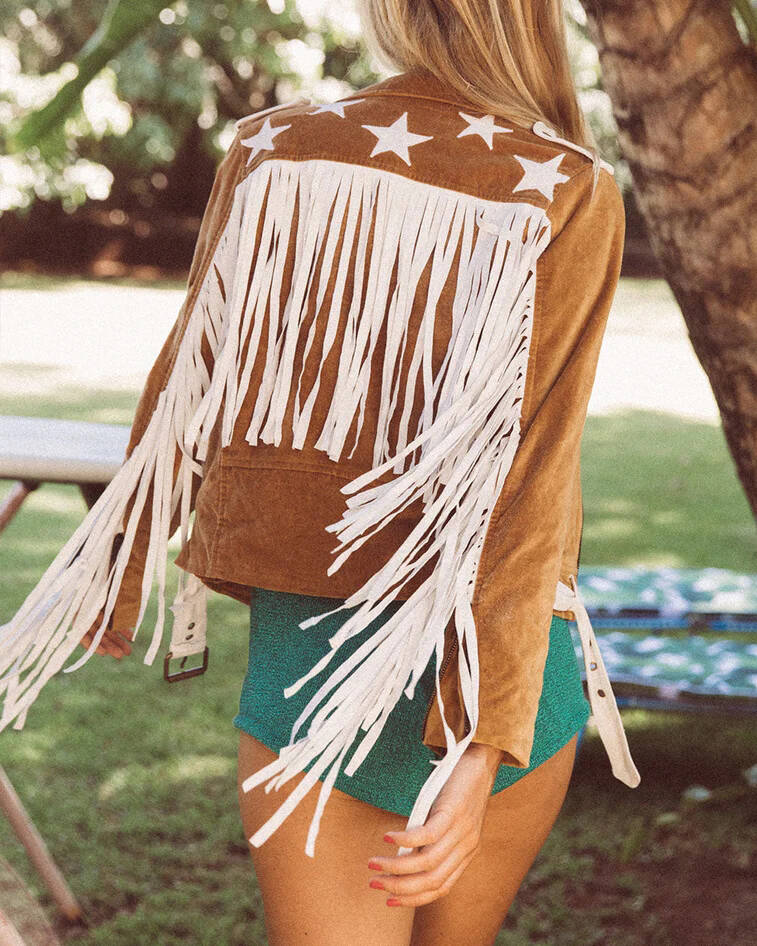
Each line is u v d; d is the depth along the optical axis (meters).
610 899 2.72
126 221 19.80
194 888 2.67
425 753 1.29
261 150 1.37
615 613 3.51
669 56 1.76
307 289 1.32
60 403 8.71
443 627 1.17
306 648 1.31
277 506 1.32
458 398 1.25
